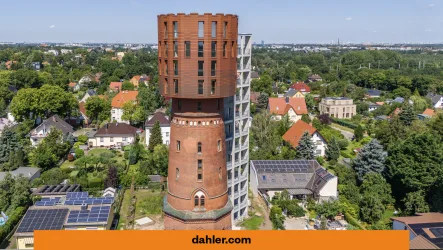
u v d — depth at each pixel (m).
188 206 49.16
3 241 55.69
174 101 48.66
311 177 75.69
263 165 77.00
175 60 45.00
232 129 59.97
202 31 43.78
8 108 141.62
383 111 159.88
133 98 146.12
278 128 112.38
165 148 87.56
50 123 115.38
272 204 70.06
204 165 48.31
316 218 65.12
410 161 69.25
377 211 63.59
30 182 72.12
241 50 59.22
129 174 80.88
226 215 51.31
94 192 75.06
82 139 111.62
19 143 96.44
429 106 172.25
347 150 111.56
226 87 46.66
